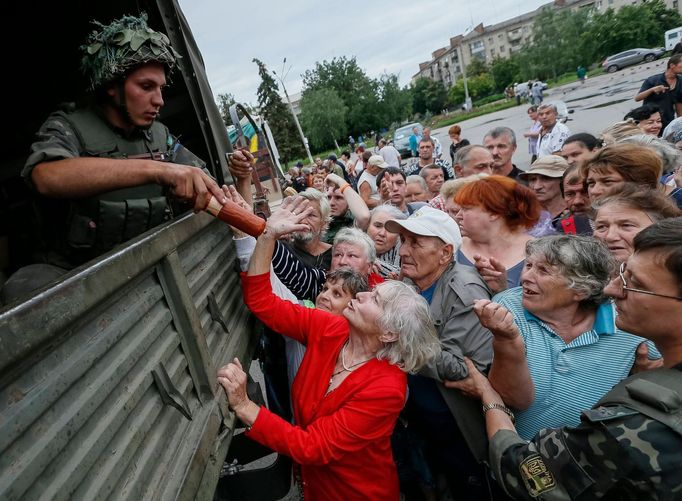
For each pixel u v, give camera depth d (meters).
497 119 30.56
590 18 59.88
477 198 2.57
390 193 4.37
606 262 1.70
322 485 1.85
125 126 1.53
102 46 1.41
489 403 1.76
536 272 1.77
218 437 1.35
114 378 0.94
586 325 1.77
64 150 1.31
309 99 60.66
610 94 22.69
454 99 77.81
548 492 1.22
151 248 1.14
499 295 2.07
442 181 5.39
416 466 2.24
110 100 1.48
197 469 1.13
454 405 1.96
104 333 0.94
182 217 1.52
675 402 1.02
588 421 1.12
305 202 2.01
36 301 0.73
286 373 2.59
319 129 60.75
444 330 2.09
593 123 14.94
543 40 60.66
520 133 19.02
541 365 1.78
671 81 5.71
